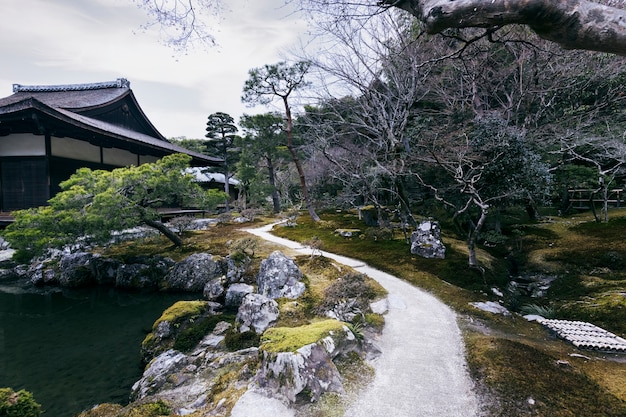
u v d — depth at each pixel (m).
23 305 10.14
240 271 10.45
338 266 9.71
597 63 12.66
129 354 7.06
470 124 13.39
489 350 5.00
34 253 10.20
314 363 4.12
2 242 14.97
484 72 13.72
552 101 13.92
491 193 10.34
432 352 5.12
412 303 7.34
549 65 12.44
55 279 12.23
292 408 3.74
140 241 14.45
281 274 8.30
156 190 12.51
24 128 14.30
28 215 10.40
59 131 14.62
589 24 1.67
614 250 9.55
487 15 1.94
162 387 5.01
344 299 7.00
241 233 16.80
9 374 6.28
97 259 12.23
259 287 8.59
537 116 13.62
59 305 10.13
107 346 7.42
